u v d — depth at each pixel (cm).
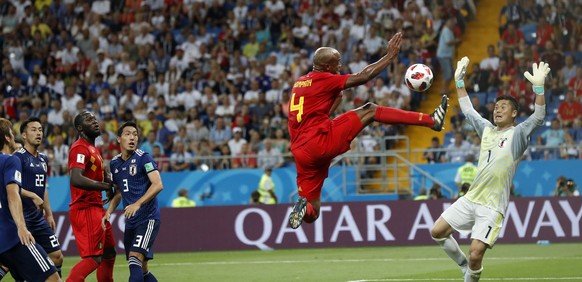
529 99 2880
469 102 1298
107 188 1257
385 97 2895
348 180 2670
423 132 2898
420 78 1186
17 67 3400
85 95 3225
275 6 3350
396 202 2389
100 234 1281
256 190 2670
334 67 1166
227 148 2773
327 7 3269
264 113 2966
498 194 1216
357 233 2392
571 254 2005
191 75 3198
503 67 2956
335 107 1200
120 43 3375
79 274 1258
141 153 1288
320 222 2403
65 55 3366
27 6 3531
